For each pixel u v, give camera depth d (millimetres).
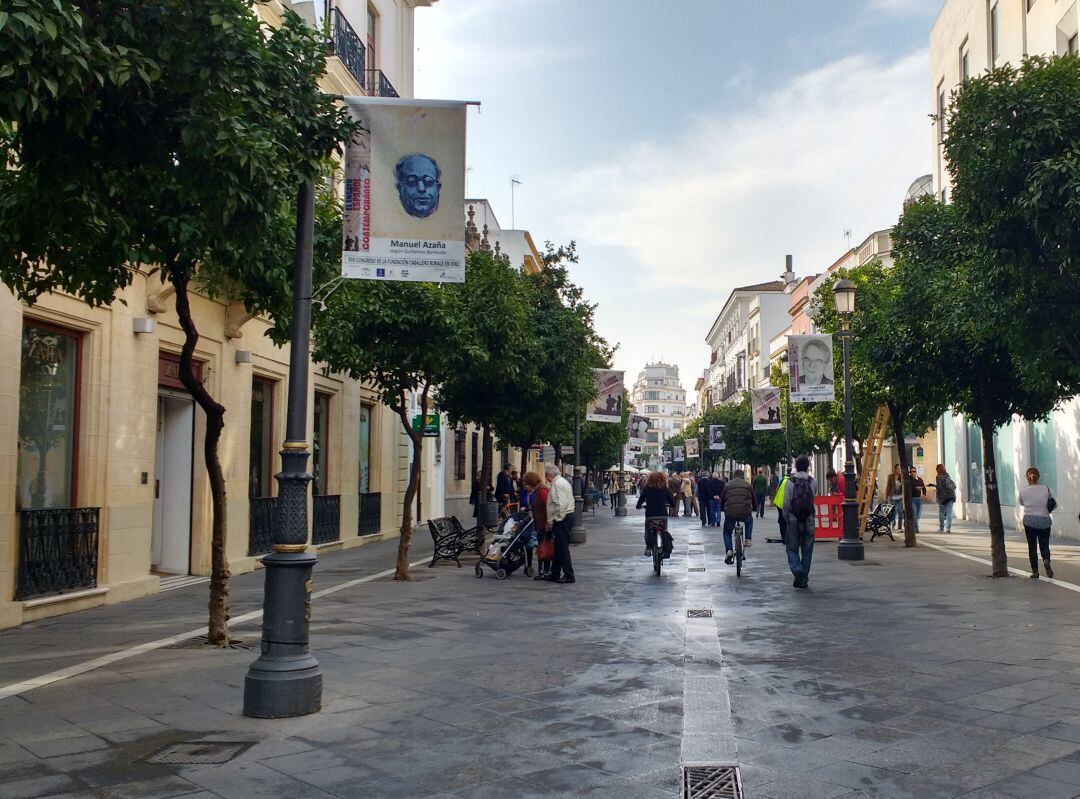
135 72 5797
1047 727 6027
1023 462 25703
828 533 23922
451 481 34688
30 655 8414
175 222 7273
